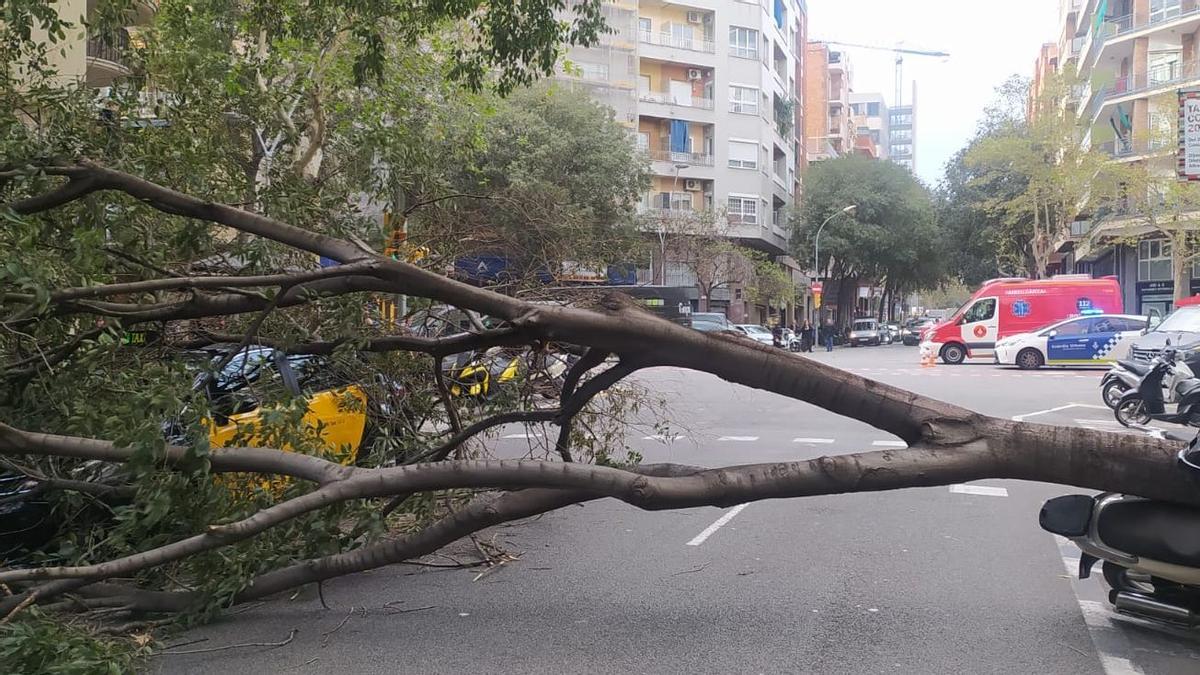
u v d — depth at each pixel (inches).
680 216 1723.7
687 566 245.3
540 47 341.1
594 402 311.6
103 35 317.7
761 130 2113.7
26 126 240.5
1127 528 182.5
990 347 1202.6
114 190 227.6
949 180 2182.6
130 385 225.3
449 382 280.8
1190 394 444.1
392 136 310.2
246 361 257.4
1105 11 1728.6
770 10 2212.1
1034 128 1531.7
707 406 681.0
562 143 1204.5
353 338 244.5
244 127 355.6
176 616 194.7
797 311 2822.3
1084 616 201.6
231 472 203.3
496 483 194.5
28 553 221.6
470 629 194.4
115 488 213.2
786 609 207.3
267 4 407.8
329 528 207.0
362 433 300.2
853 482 191.0
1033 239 1881.2
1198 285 1571.1
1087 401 682.8
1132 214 1446.9
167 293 254.4
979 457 188.5
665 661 174.9
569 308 208.1
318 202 275.7
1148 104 1553.9
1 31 278.2
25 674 154.5
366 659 177.0
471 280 303.0
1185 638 188.1
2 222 195.2
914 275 2261.3
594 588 224.8
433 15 349.1
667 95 1999.3
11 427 199.8
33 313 205.8
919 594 218.5
